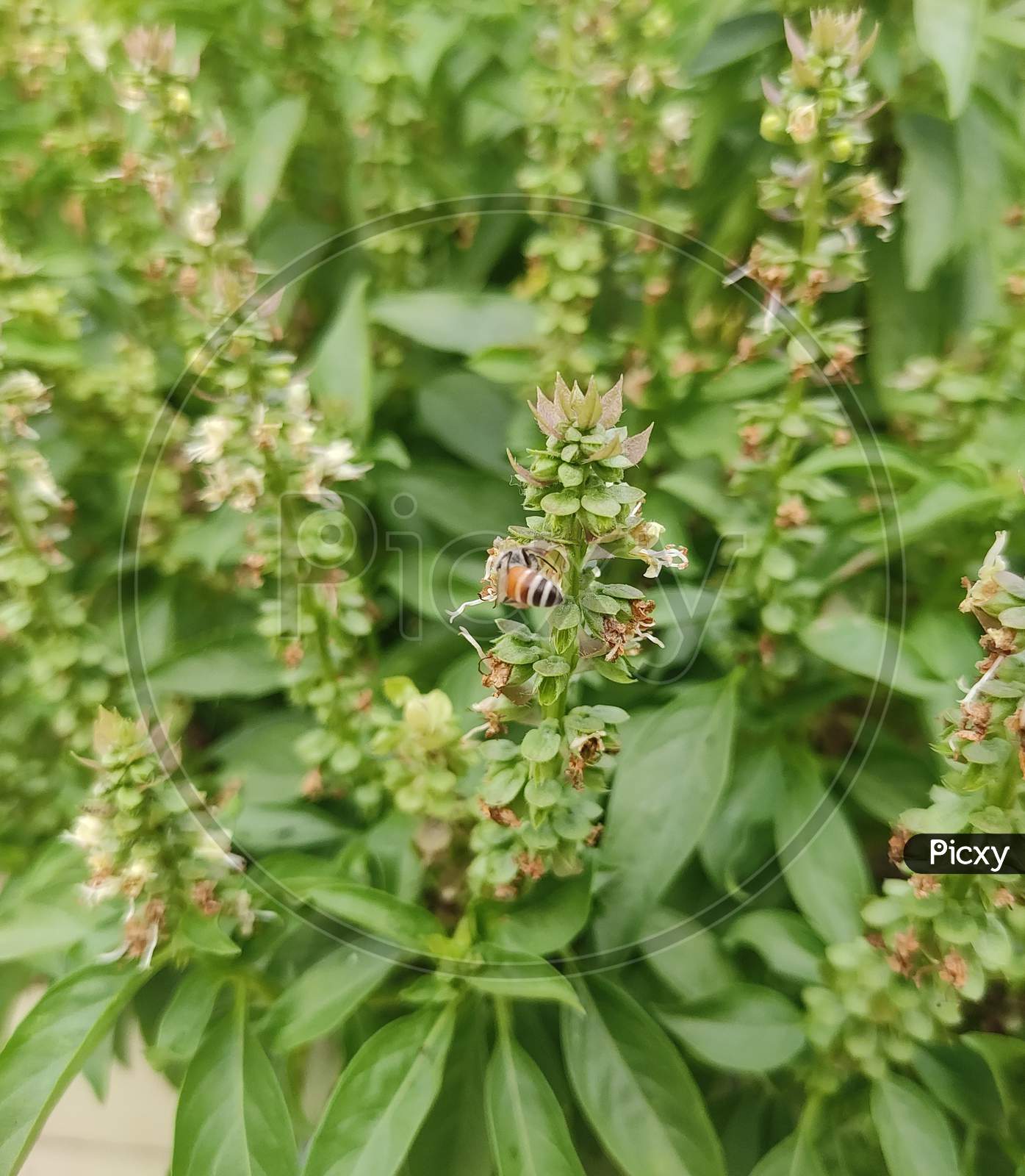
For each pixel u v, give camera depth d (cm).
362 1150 24
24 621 28
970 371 30
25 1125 25
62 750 31
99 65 32
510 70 35
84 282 34
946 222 31
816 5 31
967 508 28
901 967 24
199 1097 25
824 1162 26
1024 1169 24
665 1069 25
